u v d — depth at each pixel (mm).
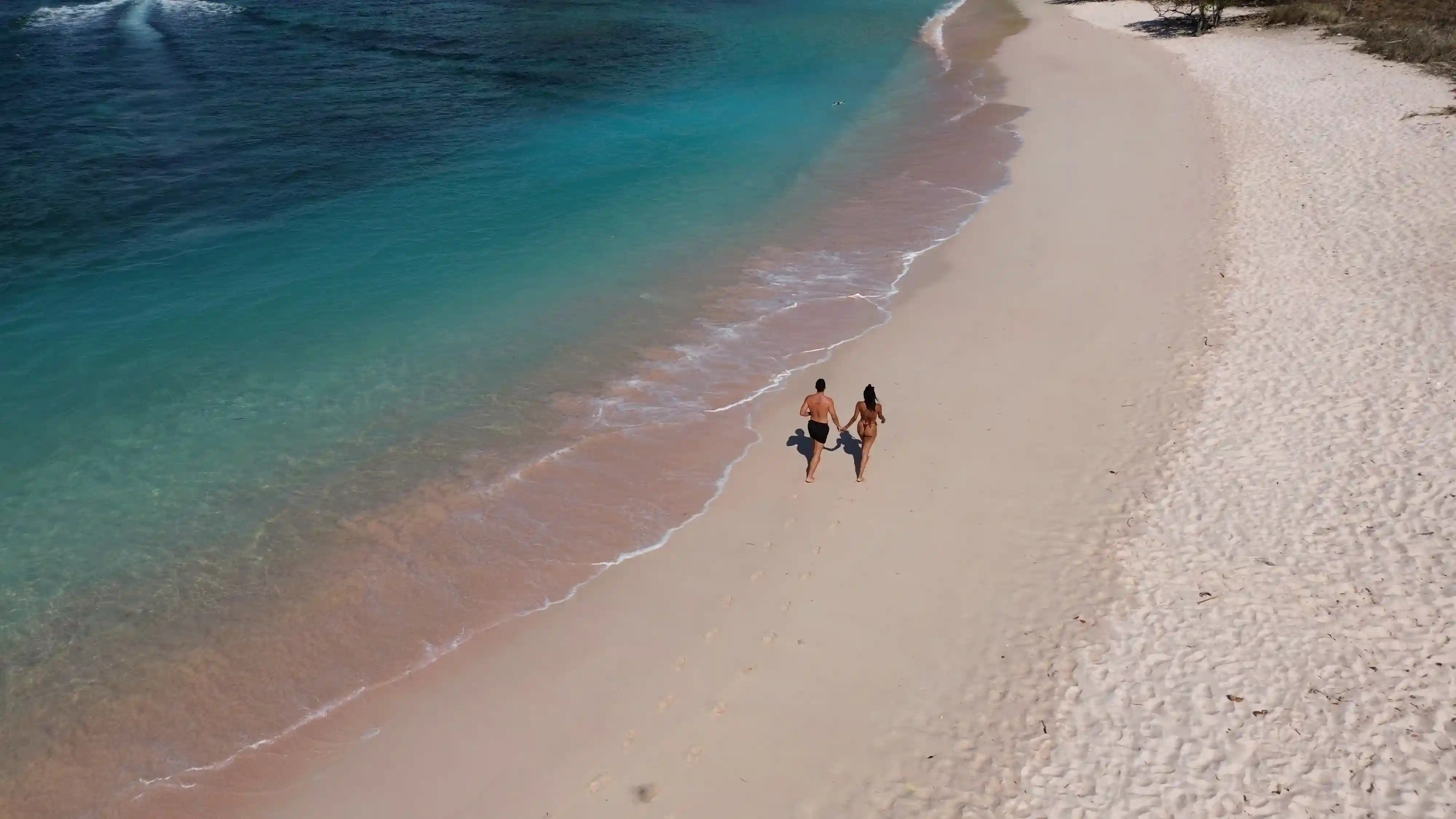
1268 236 22281
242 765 11461
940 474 15664
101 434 17516
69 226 25453
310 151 31500
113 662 12953
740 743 11297
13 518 15523
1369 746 10148
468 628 13320
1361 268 20047
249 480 16391
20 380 18938
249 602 13883
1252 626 11867
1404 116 28203
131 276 23047
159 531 15281
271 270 23469
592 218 26547
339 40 46094
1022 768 10531
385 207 27281
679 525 15078
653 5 57062
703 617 13219
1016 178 28031
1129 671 11523
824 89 39250
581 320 21281
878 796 10484
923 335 19953
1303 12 41875
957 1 58125
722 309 21562
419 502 15758
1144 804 9883
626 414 17953
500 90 39000
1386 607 11828
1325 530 13219
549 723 11781
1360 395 15961
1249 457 14969
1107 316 19969
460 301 22062
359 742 11688
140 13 50594
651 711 11828
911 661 12211
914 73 41188
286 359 19828
